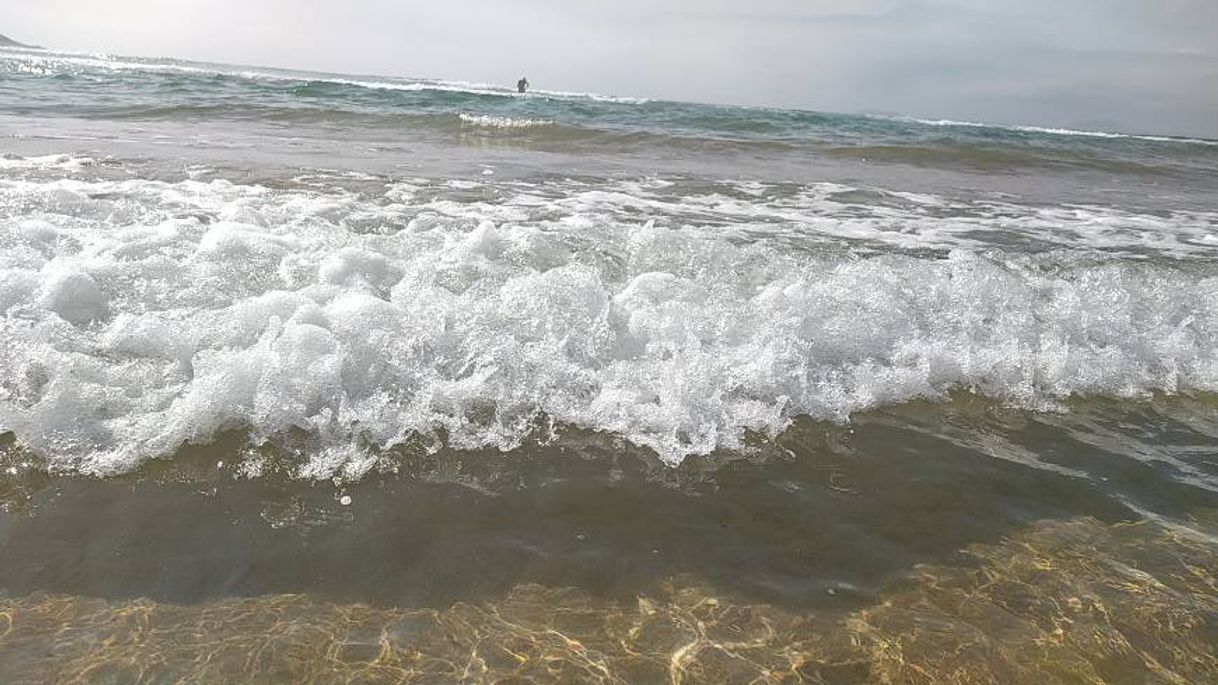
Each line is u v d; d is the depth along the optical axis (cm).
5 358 249
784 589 196
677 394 276
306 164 708
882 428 280
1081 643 183
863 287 386
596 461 244
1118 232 678
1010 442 280
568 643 174
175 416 234
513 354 286
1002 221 696
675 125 1520
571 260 412
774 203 702
